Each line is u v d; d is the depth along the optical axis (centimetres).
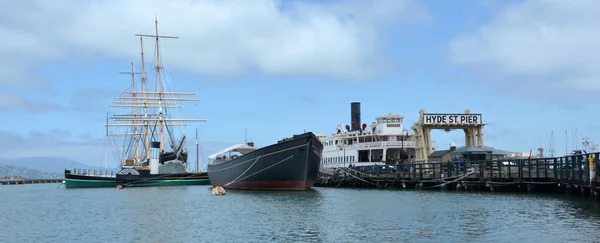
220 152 9388
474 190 6912
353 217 4238
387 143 10206
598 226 3450
